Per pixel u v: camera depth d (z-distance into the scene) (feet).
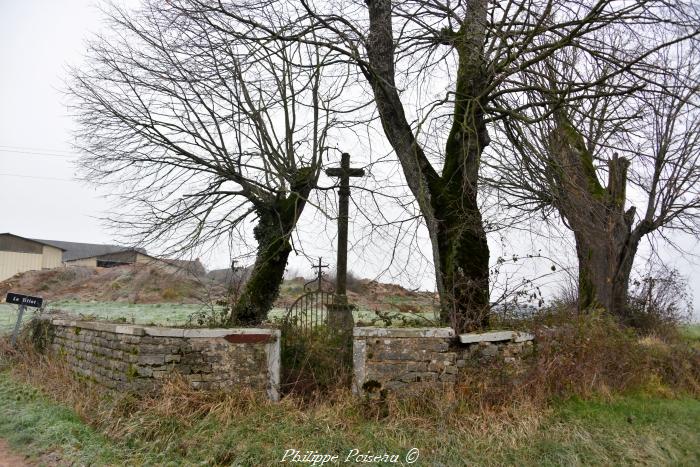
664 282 52.19
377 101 32.24
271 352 25.34
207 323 31.32
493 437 22.04
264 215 34.86
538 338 28.66
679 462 21.43
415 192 32.37
